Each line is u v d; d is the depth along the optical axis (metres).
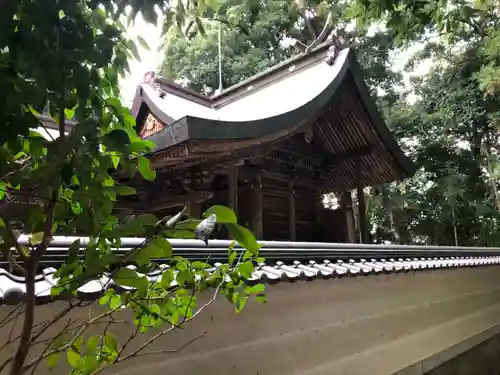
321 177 8.33
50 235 1.03
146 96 6.48
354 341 3.93
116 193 1.22
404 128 14.32
